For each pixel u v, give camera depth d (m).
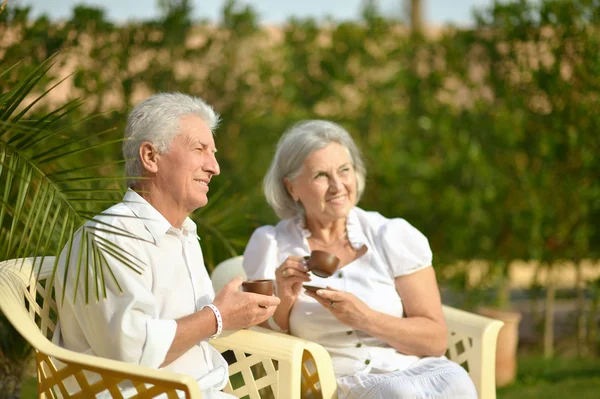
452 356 3.18
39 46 4.71
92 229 2.33
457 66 6.07
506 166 5.80
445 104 6.02
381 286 3.05
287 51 6.40
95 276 2.23
